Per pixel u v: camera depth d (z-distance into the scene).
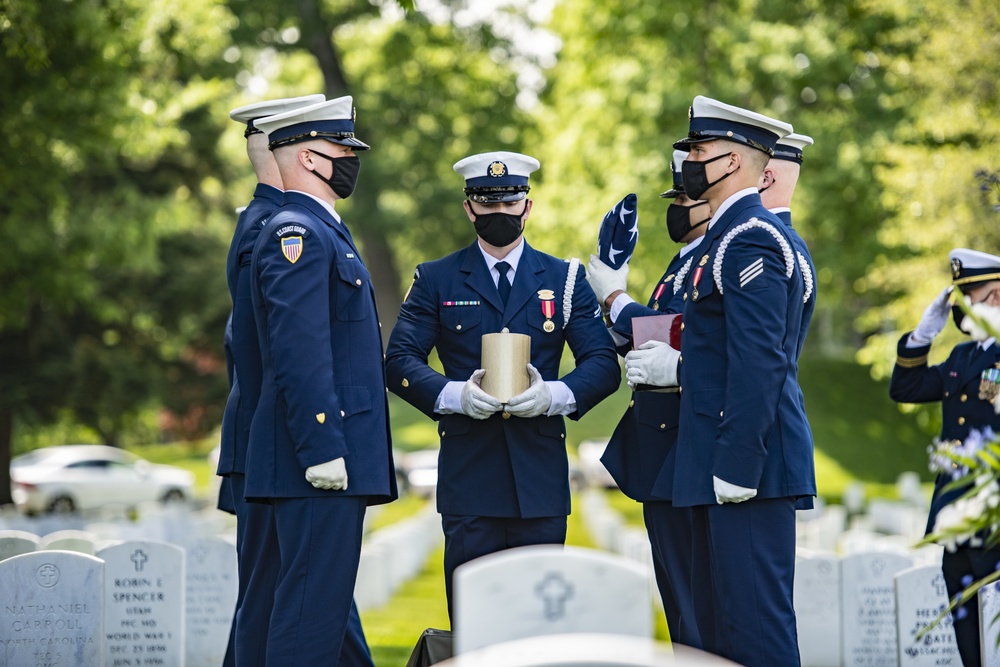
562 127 36.78
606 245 8.05
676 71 31.27
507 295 7.63
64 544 11.52
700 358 6.49
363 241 50.84
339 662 7.27
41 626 8.02
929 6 20.48
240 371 7.26
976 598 7.50
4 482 33.00
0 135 20.44
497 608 4.66
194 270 38.28
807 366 46.03
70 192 27.25
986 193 9.05
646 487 7.48
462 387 7.26
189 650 10.48
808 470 6.43
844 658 10.02
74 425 39.31
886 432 42.28
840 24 31.61
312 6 44.38
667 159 29.25
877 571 10.05
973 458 5.48
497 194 7.46
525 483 7.36
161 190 35.56
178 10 21.89
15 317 26.84
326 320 6.47
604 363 7.44
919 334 8.43
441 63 46.00
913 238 21.23
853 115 31.47
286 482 6.47
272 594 7.11
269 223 6.68
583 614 4.66
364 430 6.57
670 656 4.24
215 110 35.84
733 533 6.27
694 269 6.62
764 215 6.45
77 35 19.22
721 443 6.17
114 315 29.48
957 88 20.17
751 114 6.57
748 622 6.19
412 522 23.91
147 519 21.95
